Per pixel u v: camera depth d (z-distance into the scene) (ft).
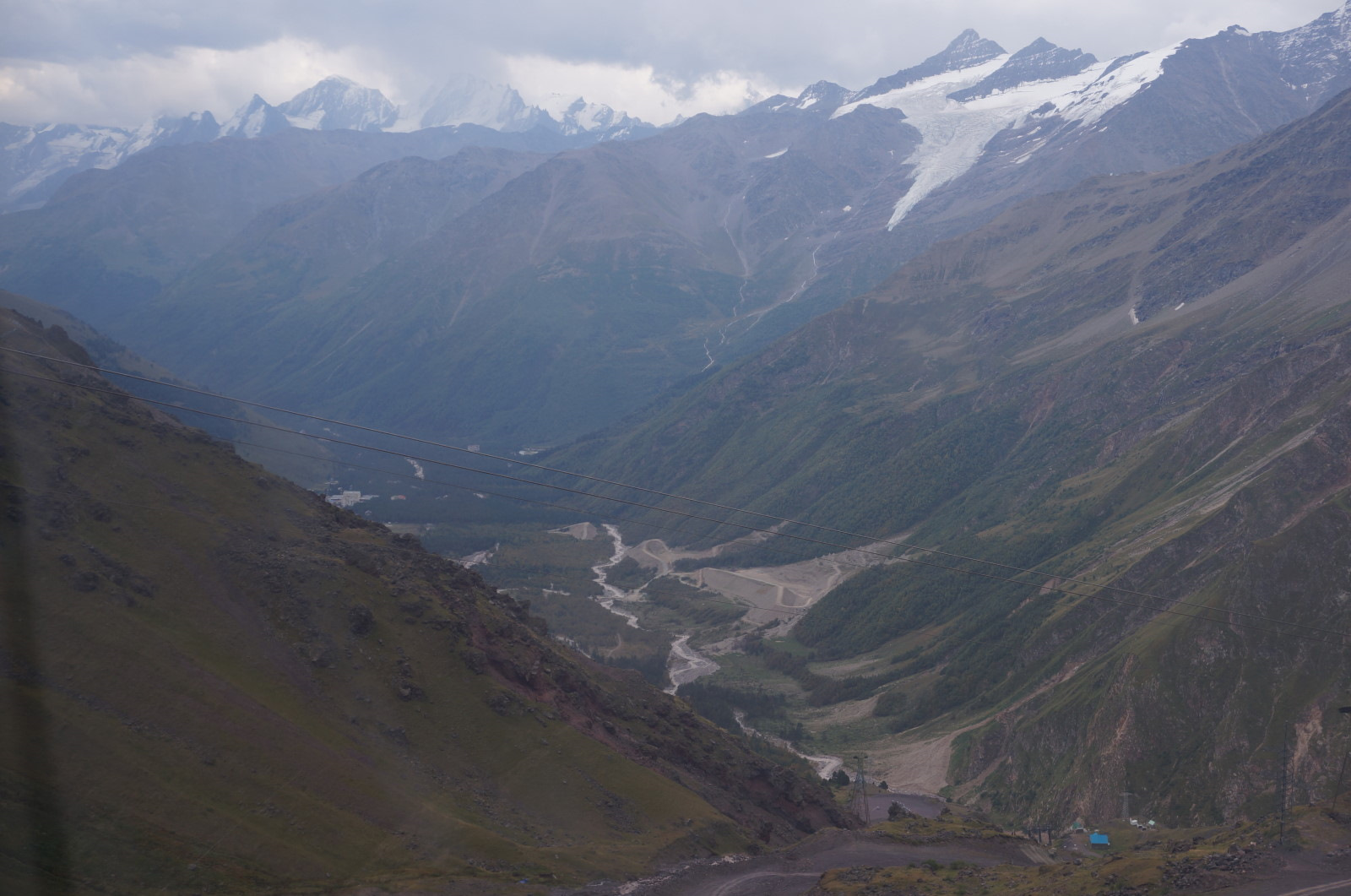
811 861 304.30
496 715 302.04
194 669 255.50
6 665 226.17
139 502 294.46
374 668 291.58
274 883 215.92
